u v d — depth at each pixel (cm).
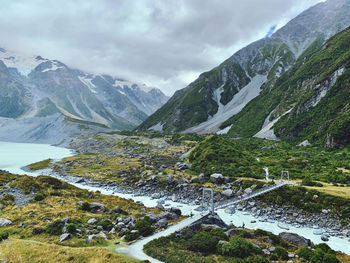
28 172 12181
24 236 3625
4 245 3108
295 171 9212
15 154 19900
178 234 4012
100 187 9325
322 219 5538
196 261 3095
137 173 10862
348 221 5250
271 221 5694
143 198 7838
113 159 15312
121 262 2920
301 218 5734
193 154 12862
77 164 13762
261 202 6656
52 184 6525
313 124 17100
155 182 9150
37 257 2847
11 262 2684
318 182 7131
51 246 3145
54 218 4422
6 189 5422
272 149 15000
